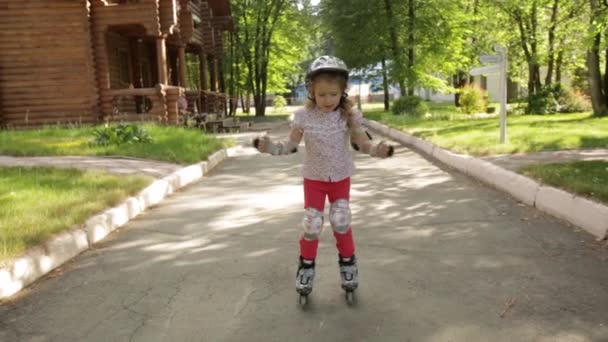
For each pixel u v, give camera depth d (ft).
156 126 52.29
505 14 89.20
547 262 14.33
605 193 17.85
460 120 66.90
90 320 11.55
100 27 60.23
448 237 17.07
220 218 20.61
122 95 61.46
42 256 14.47
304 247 11.99
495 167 25.99
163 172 28.76
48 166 29.40
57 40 58.95
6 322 11.53
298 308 11.85
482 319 10.99
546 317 10.98
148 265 15.11
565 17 80.28
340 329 10.78
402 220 19.44
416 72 82.38
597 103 64.23
